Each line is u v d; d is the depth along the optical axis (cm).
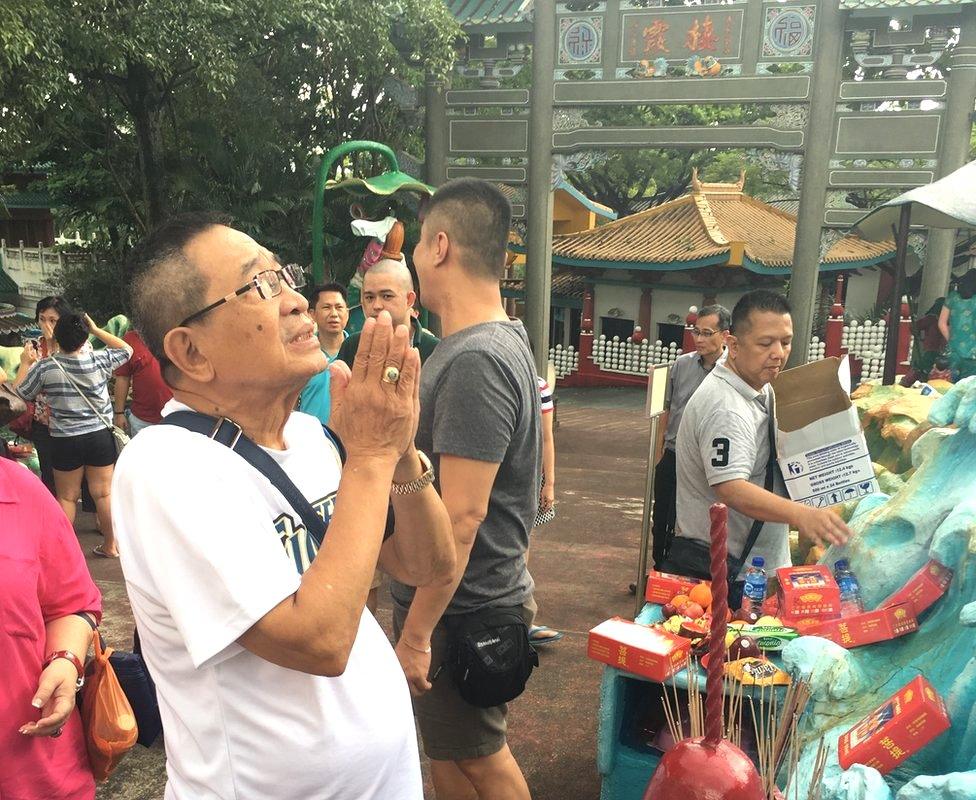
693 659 234
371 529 108
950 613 213
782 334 242
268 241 1237
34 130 1184
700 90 990
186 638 104
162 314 113
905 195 596
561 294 2034
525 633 200
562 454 975
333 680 117
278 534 114
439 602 183
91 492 496
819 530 231
